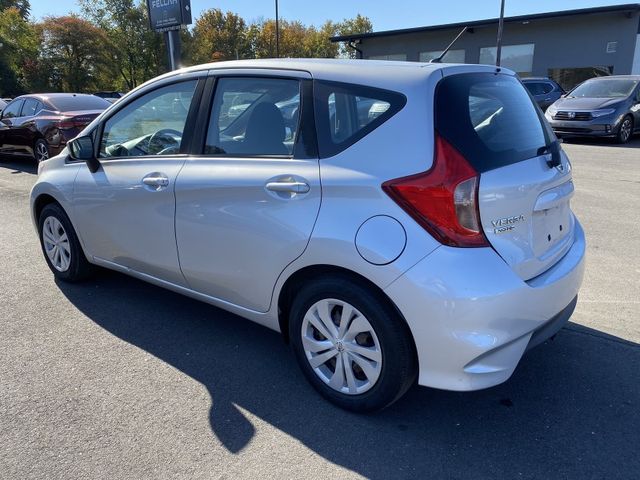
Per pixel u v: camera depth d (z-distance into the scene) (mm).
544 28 27656
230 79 3096
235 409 2758
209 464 2361
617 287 4316
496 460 2400
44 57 43781
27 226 6211
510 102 2846
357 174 2469
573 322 3725
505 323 2336
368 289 2473
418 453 2445
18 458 2385
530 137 2803
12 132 10703
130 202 3463
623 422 2662
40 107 10352
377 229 2377
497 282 2305
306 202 2596
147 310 3916
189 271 3242
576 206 6930
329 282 2584
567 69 27641
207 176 3004
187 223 3137
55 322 3707
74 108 10289
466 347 2295
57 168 4152
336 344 2674
